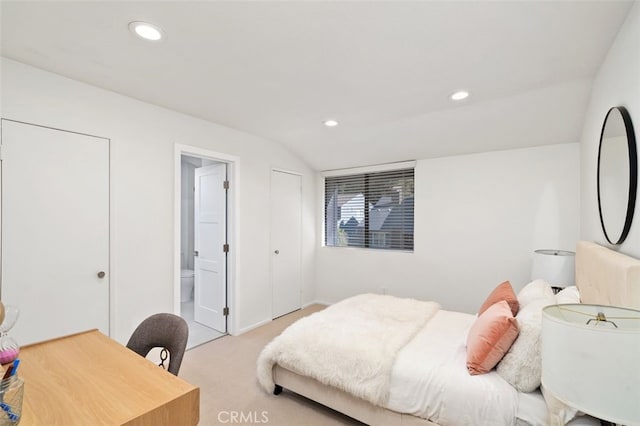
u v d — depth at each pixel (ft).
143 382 3.63
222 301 11.42
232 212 11.23
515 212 10.51
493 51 5.84
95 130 7.55
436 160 12.05
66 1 4.53
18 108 6.41
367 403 5.87
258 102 8.50
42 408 3.13
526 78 6.94
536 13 4.72
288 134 11.76
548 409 4.48
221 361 9.13
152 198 8.67
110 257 7.81
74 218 7.23
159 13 4.81
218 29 5.23
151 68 6.64
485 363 5.18
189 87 7.59
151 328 5.41
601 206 6.21
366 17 4.87
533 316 5.25
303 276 14.67
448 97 8.05
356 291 14.17
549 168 9.96
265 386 7.29
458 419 4.94
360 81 7.18
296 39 5.51
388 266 13.25
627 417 2.57
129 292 8.16
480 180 11.16
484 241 11.08
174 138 9.21
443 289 11.91
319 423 6.41
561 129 9.08
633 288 3.72
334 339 6.56
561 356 2.90
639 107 4.26
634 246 4.54
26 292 6.54
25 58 6.23
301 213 14.49
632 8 4.49
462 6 4.58
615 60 5.34
